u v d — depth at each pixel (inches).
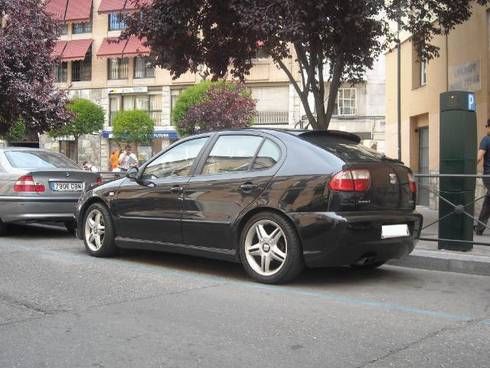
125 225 297.4
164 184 281.7
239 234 256.1
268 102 1439.5
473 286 254.5
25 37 649.6
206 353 168.2
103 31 1552.7
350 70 536.7
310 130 262.2
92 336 182.7
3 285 246.7
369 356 165.9
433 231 319.6
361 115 1417.3
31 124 697.6
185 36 472.1
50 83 690.8
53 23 695.1
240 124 1218.6
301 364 159.9
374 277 271.0
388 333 186.4
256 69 1430.9
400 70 730.8
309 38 425.1
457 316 206.4
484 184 317.4
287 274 242.8
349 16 397.1
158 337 181.6
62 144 1587.1
